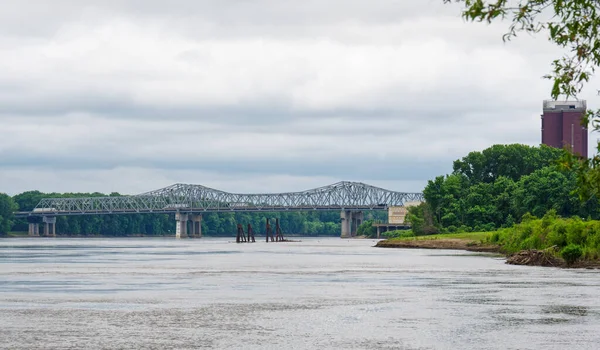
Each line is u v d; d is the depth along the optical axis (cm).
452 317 6109
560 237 14788
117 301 7206
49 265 13462
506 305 6894
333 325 5691
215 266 13138
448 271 11538
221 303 7050
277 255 18550
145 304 6975
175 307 6738
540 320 5950
